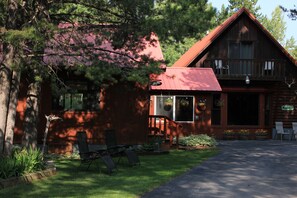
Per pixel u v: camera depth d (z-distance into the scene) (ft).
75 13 38.22
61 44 33.65
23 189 26.78
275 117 83.51
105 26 36.35
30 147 34.32
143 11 33.68
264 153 50.83
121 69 35.53
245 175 34.35
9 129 31.60
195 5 33.27
